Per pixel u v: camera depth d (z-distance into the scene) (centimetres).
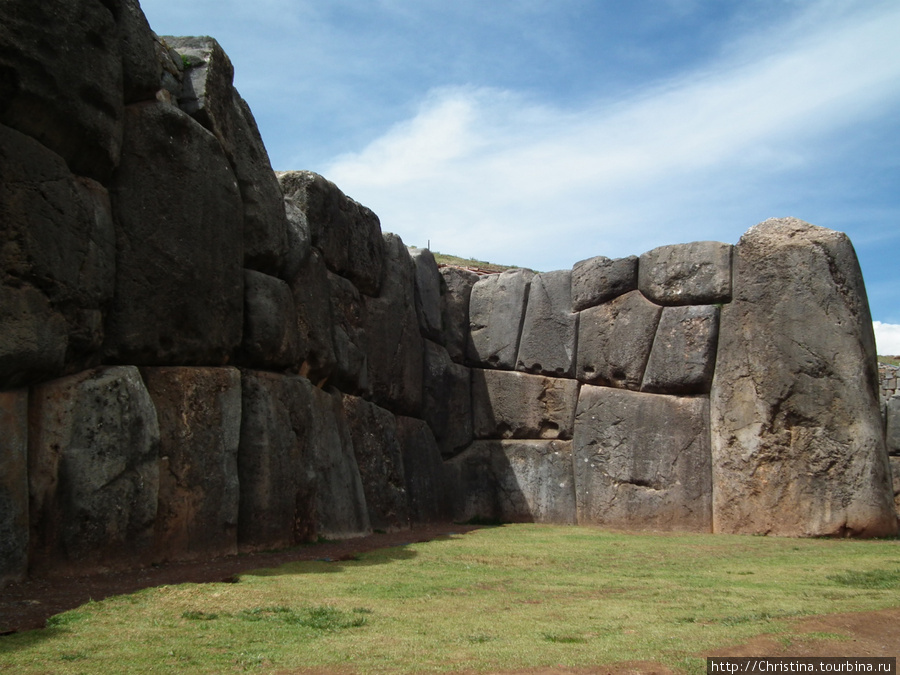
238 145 1058
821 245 1369
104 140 819
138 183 876
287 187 1240
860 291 1363
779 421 1362
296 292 1159
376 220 1462
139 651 512
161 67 951
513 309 1705
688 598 735
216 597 677
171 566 827
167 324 890
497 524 1602
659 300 1514
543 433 1647
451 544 1145
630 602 716
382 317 1443
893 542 1219
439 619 633
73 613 604
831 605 693
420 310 1612
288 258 1132
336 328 1274
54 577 723
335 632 582
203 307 936
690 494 1432
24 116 736
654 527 1455
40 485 724
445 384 1650
